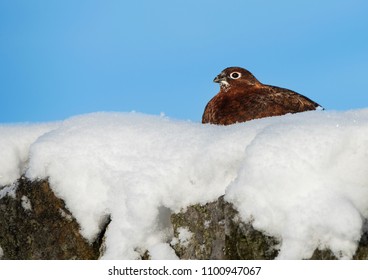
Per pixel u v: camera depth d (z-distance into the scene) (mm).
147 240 11180
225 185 10734
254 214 10000
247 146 10406
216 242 10594
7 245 12469
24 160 12930
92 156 11930
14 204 12414
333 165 10047
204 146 11172
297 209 9734
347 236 9430
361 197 9898
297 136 10219
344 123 10617
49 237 12047
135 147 11789
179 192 11086
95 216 11734
